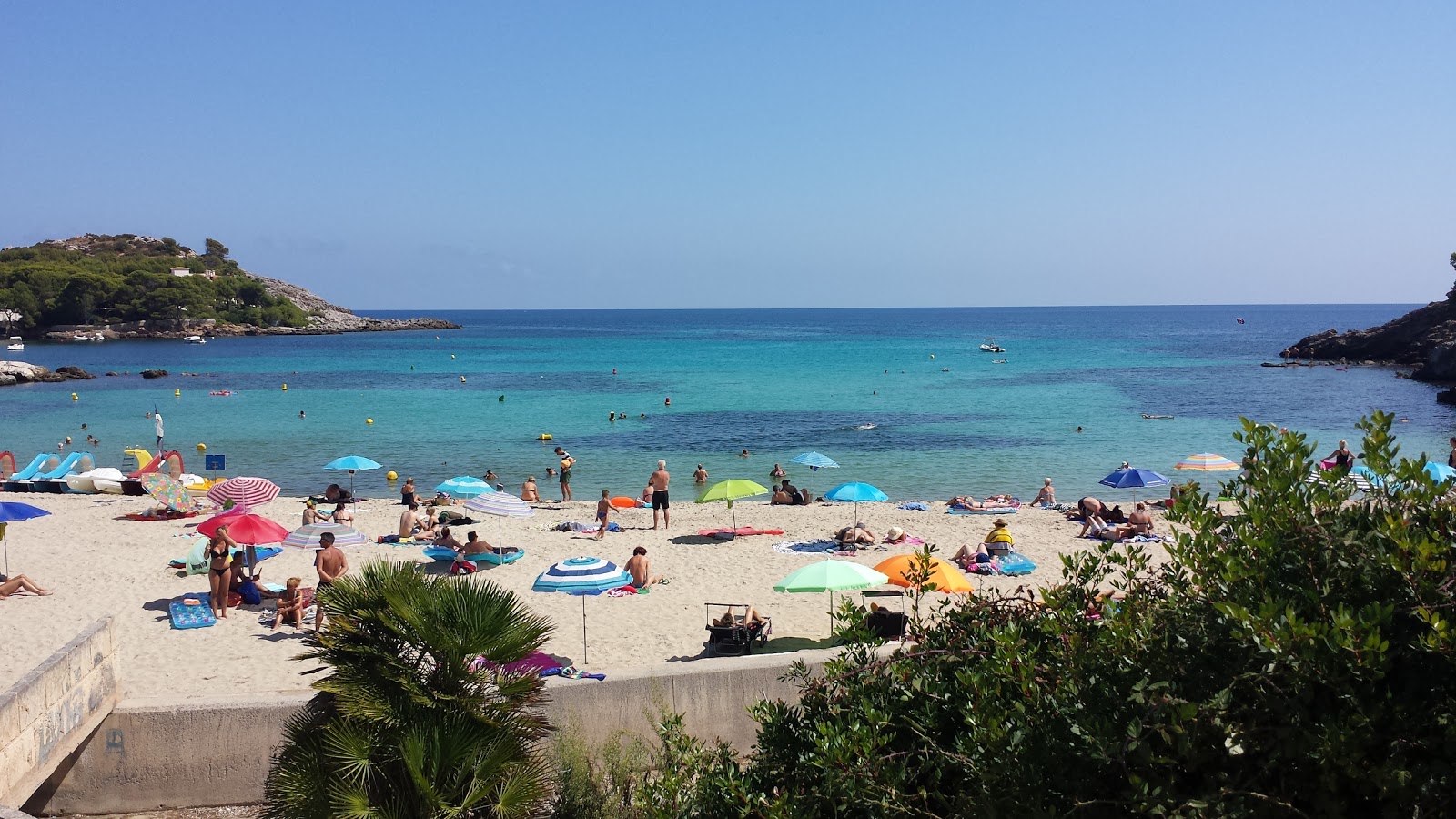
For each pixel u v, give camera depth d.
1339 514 5.70
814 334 180.75
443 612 7.28
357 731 7.05
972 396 63.44
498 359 104.94
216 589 16.73
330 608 7.42
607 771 8.44
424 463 39.28
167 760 9.91
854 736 6.08
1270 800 4.74
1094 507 24.91
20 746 8.30
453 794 6.97
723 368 90.62
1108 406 57.41
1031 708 5.87
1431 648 4.55
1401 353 86.69
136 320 159.88
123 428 49.66
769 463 38.56
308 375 84.06
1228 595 5.48
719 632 15.15
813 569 14.22
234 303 176.38
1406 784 4.54
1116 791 5.36
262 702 10.06
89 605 17.52
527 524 25.58
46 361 103.44
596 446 43.47
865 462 38.41
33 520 25.45
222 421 52.28
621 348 130.50
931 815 5.78
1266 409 55.47
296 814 6.96
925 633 7.61
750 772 7.07
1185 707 4.88
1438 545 4.92
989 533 21.53
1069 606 6.77
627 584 17.47
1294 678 4.88
